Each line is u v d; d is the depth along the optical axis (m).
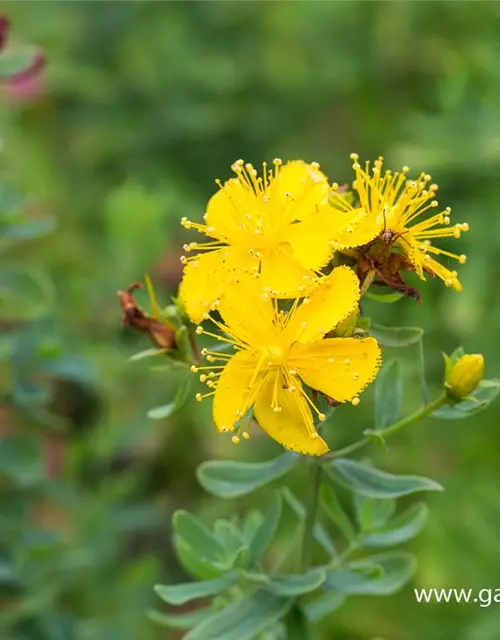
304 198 0.18
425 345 0.33
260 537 0.19
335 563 0.19
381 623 0.30
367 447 0.32
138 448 0.35
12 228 0.25
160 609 0.31
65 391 0.34
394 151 0.34
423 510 0.20
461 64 0.33
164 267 0.34
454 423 0.33
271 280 0.17
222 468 0.19
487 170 0.32
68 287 0.34
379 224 0.18
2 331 0.28
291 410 0.17
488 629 0.28
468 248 0.32
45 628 0.26
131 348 0.35
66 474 0.31
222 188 0.18
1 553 0.26
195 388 0.34
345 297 0.17
